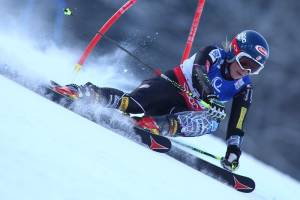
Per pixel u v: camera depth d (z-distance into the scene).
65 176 9.90
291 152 54.34
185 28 52.41
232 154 19.23
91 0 45.06
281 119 55.72
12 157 9.59
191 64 19.50
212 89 18.39
